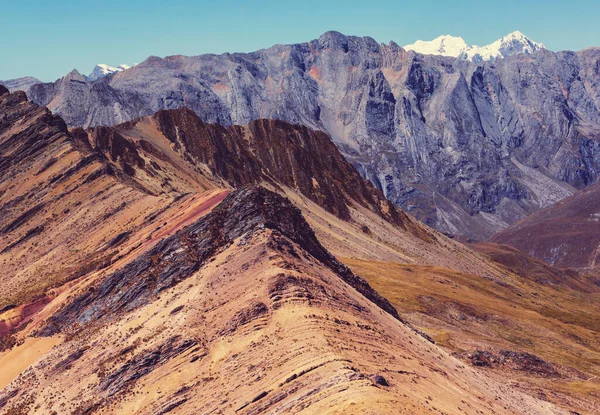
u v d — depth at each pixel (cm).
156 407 6988
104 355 8450
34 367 9000
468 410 7000
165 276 9669
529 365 13825
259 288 8006
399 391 6200
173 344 7800
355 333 7431
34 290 12556
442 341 14162
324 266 9650
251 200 9981
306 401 5869
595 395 12519
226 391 6656
